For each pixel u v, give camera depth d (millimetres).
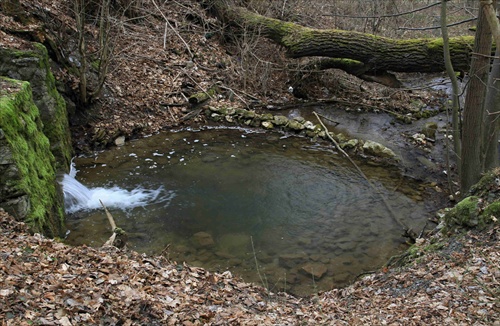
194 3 15023
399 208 8000
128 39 12570
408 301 4598
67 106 9516
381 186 8805
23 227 4926
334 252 6621
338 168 9508
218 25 14383
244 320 4109
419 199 8367
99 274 4191
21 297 3387
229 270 6066
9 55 7234
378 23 14758
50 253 4387
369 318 4336
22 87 6297
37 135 6438
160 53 12727
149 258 5250
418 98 13242
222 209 7688
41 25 9422
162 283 4559
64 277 3936
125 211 7418
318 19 15625
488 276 4648
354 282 5887
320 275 6047
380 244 6859
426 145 10617
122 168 8938
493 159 7754
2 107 5395
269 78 13188
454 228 5809
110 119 10320
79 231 6699
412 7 17344
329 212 7762
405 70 11336
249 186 8555
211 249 6555
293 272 6109
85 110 10047
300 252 6586
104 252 4949
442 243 5707
